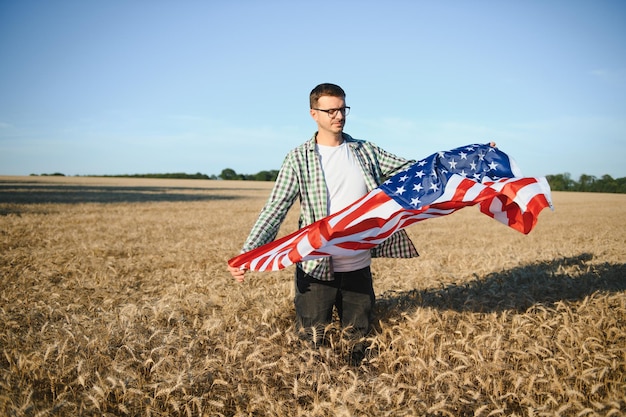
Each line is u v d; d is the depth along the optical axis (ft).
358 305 11.64
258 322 12.89
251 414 8.88
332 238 10.74
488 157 12.20
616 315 14.05
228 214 69.92
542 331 12.34
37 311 14.87
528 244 39.78
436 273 20.52
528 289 17.12
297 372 10.05
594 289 17.49
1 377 9.86
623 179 240.12
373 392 9.43
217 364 10.12
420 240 42.50
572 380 10.14
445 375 9.67
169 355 10.52
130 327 12.05
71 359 10.53
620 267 22.65
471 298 15.34
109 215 63.26
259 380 9.90
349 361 11.40
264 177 342.64
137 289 20.44
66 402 8.64
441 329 12.59
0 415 8.38
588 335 12.12
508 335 12.48
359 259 11.45
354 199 11.30
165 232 44.93
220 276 22.16
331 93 10.59
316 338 10.94
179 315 13.50
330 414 8.71
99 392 8.71
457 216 79.20
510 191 10.92
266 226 11.25
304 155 11.30
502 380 10.11
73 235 40.22
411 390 9.52
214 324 11.98
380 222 11.12
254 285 20.25
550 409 9.28
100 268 24.17
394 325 12.82
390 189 11.34
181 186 201.57
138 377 9.86
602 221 67.15
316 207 11.28
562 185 250.98
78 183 196.54
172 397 9.10
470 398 9.46
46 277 21.25
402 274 22.50
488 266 22.52
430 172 11.60
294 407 9.30
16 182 183.32
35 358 10.41
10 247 32.78
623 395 9.42
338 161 11.25
